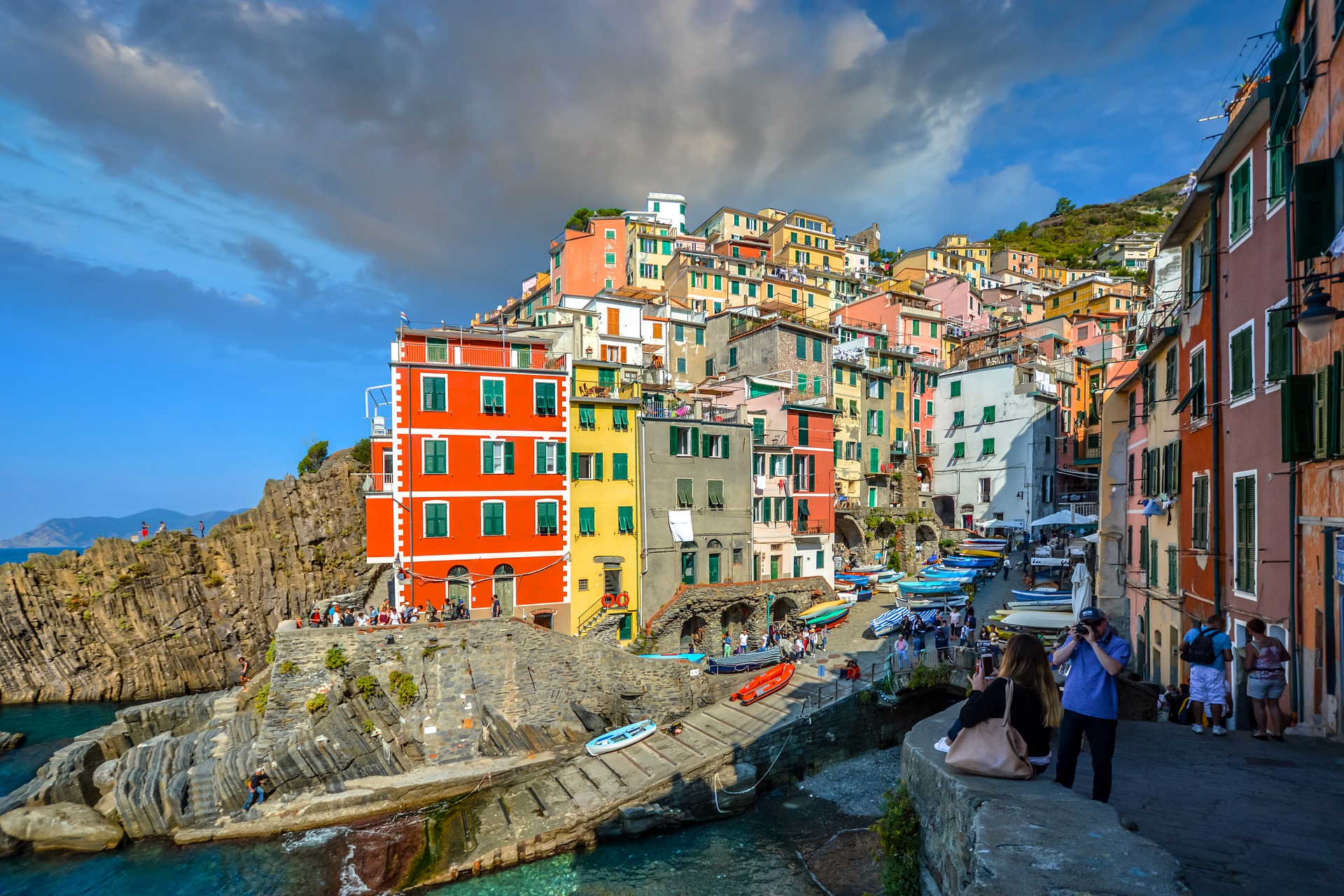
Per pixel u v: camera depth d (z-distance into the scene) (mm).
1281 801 9656
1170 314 26844
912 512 64750
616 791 30828
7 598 52500
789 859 27797
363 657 34719
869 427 70562
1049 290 117625
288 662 33750
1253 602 17750
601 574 45156
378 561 39312
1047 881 5270
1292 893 7117
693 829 30312
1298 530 15062
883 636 46656
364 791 31609
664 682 38812
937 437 76188
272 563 58094
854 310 92125
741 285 88375
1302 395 14195
